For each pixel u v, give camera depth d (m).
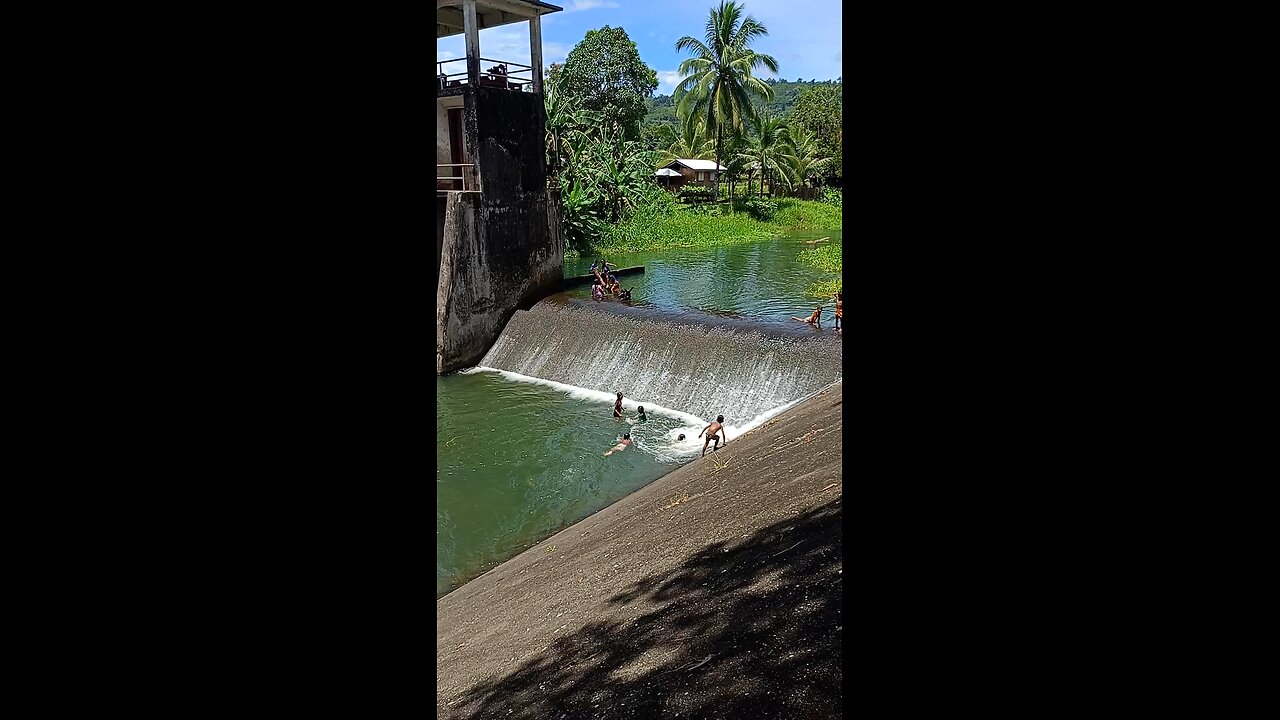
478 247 21.92
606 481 14.40
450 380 20.92
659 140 60.38
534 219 24.03
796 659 4.18
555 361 20.86
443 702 5.71
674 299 26.03
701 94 46.62
